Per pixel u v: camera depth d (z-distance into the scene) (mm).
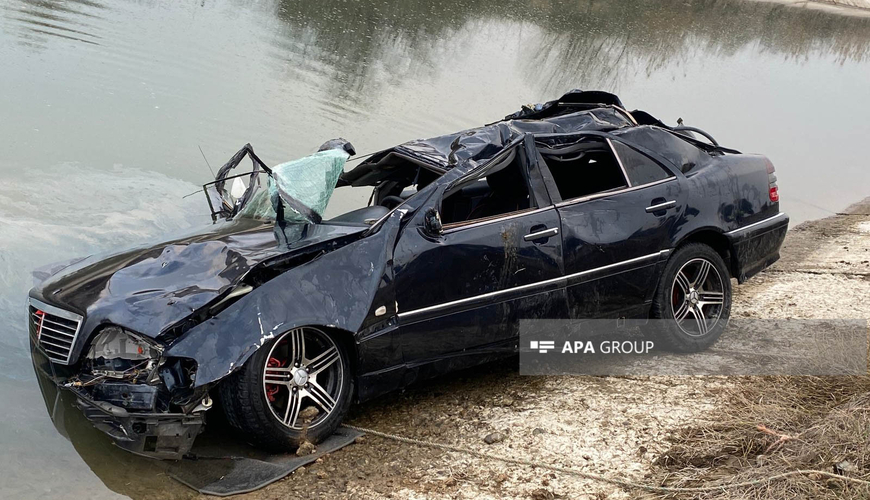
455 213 5566
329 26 16203
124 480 4195
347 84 12664
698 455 4453
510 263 5098
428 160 5312
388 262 4695
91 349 4395
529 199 5336
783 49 22391
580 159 5910
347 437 4742
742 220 6160
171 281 4480
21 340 5480
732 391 5273
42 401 4855
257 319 4219
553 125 5930
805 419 4758
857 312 6969
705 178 6000
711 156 6289
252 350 4137
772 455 4277
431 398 5387
